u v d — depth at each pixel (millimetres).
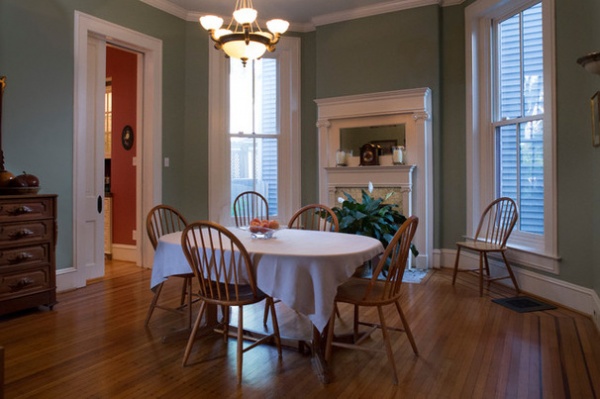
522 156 3889
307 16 5020
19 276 2893
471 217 4395
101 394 1905
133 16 4230
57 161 3557
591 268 3006
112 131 5090
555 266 3301
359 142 4863
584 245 3057
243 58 3070
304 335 2592
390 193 4602
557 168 3279
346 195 4531
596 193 2910
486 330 2736
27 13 3324
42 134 3441
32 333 2650
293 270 2000
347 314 3070
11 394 1894
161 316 3000
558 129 3266
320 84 5059
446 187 4629
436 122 4559
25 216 2916
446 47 4598
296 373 2139
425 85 4566
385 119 4711
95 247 4062
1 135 3133
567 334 2654
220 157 5008
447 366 2213
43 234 3033
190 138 4891
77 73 3691
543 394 1919
